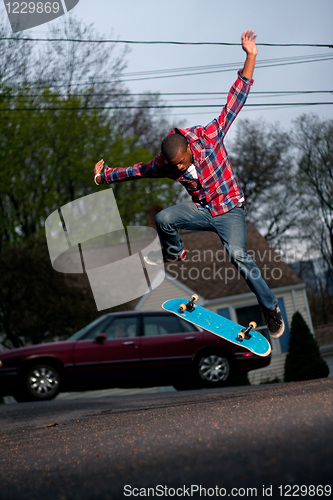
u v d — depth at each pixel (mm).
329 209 30359
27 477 2854
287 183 30984
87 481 2555
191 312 5574
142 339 11023
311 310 36875
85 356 10812
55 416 6840
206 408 4629
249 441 2762
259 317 19578
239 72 4375
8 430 5746
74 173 23562
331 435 2605
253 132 30906
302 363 16188
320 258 32969
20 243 22344
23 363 10656
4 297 16234
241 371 11047
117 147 24469
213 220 4648
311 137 28859
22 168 22828
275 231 31594
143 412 5555
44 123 22891
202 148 4430
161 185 25188
